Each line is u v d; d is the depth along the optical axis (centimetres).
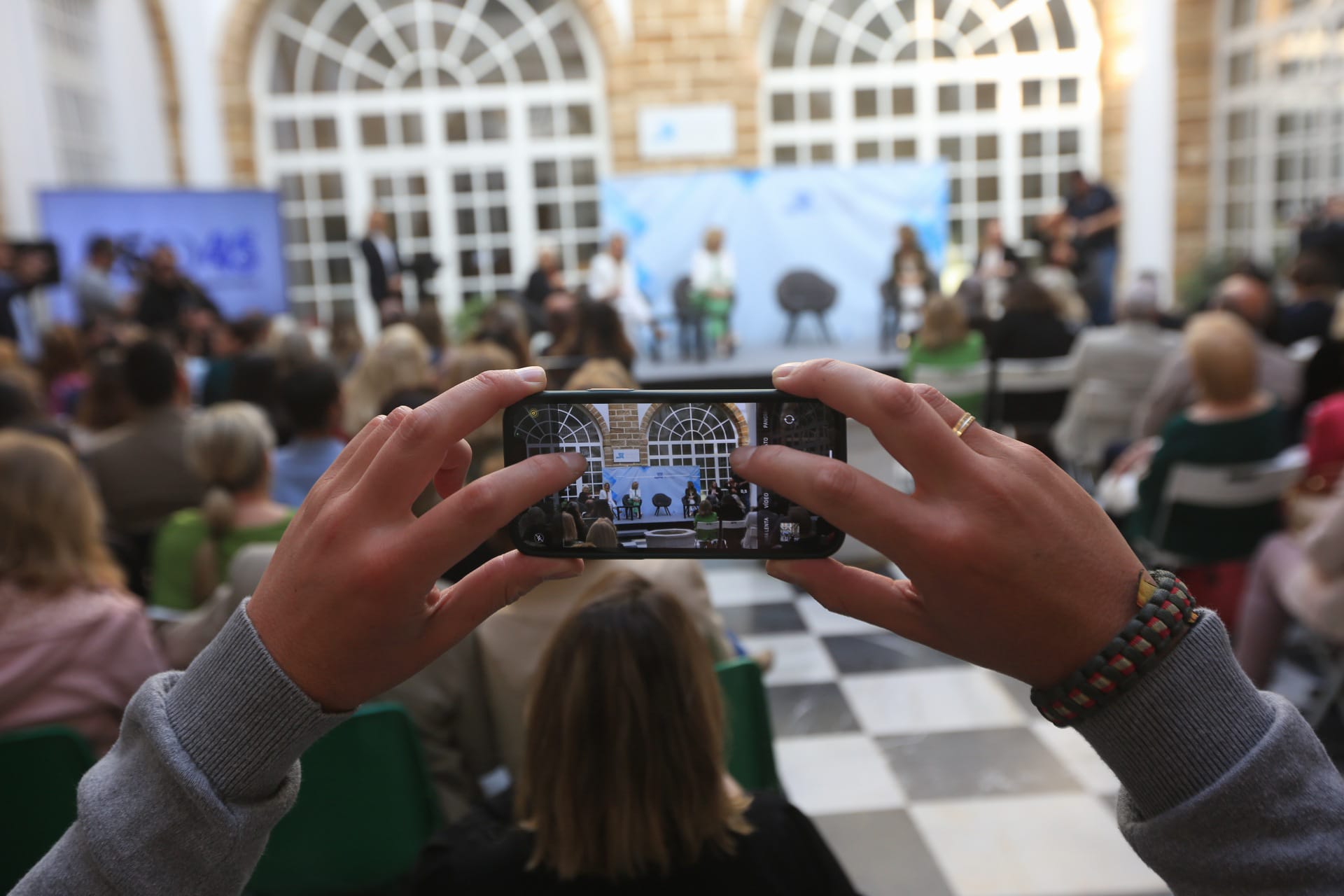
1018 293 534
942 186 1002
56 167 847
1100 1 1071
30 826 162
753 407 59
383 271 953
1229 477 294
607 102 1062
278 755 45
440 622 47
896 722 316
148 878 44
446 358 471
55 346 502
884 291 933
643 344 989
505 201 1110
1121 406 468
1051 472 45
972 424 46
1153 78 1064
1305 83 909
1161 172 1076
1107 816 259
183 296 758
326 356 569
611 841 110
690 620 117
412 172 1106
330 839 165
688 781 110
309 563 44
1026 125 1108
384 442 46
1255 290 428
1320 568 242
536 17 1078
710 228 971
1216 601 301
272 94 1090
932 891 233
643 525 60
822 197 1001
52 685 172
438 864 117
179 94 1033
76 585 178
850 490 44
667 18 1036
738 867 112
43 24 836
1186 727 45
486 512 43
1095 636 45
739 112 1051
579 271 1113
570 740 110
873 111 1111
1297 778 44
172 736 45
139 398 317
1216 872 44
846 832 259
